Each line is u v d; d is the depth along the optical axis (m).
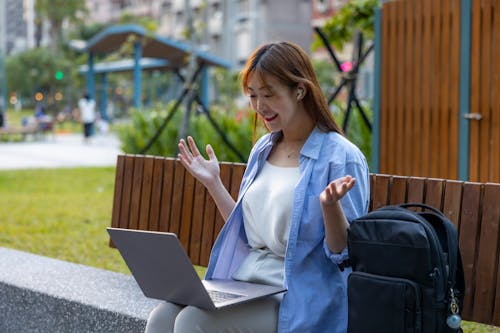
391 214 2.94
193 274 3.05
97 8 96.62
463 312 3.79
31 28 120.50
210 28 68.31
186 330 3.13
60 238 8.72
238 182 4.93
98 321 4.51
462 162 7.34
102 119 40.53
